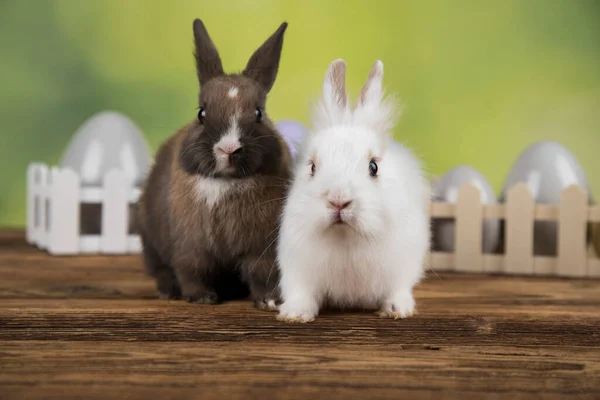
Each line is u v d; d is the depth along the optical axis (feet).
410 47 15.14
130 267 10.17
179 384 4.31
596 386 4.40
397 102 7.06
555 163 10.80
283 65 15.10
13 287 8.19
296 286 6.39
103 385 4.27
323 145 6.26
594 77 15.11
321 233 6.00
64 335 5.53
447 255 10.55
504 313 6.73
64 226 11.60
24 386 4.24
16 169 15.51
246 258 6.97
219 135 6.56
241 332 5.72
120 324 5.94
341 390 4.25
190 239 6.93
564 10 15.02
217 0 15.10
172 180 7.09
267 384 4.34
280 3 15.05
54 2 15.02
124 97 15.23
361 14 15.08
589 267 9.96
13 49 15.06
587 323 6.26
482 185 11.19
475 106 15.26
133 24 15.07
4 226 15.99
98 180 11.94
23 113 15.25
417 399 4.12
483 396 4.18
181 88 15.20
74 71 15.19
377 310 6.79
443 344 5.43
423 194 6.95
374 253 6.13
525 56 15.15
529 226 10.17
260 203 6.77
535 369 4.76
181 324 5.98
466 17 15.10
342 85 6.86
